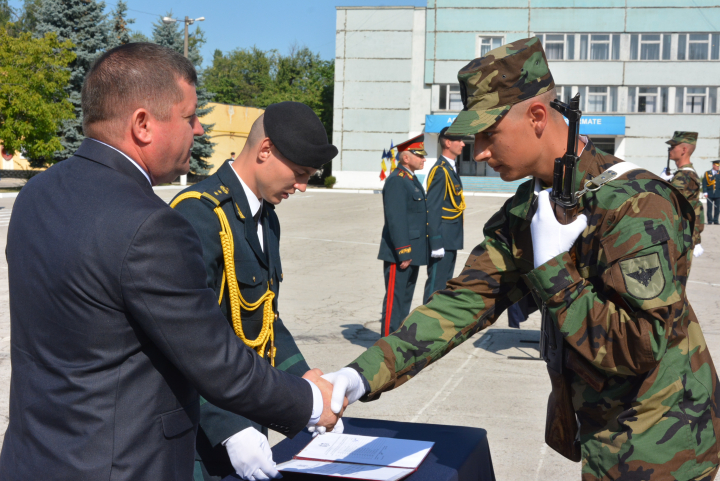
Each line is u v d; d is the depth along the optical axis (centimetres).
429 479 158
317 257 1034
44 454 131
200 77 3428
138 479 132
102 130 141
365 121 3534
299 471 165
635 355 153
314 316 646
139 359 133
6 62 2252
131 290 127
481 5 3275
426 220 550
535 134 174
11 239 141
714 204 1780
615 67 3189
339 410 168
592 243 165
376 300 724
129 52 142
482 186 3384
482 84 173
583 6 3180
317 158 200
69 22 2909
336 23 3488
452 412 395
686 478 164
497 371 479
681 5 3102
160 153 145
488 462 197
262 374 145
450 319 200
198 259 138
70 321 130
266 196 208
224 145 3788
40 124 2302
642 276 152
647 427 164
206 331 134
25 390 136
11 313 140
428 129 3356
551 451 340
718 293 757
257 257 207
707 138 3159
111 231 128
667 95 3175
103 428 129
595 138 3338
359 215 1828
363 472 162
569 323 161
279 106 200
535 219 166
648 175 166
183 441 142
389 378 192
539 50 174
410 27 3428
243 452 175
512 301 203
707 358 174
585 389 175
